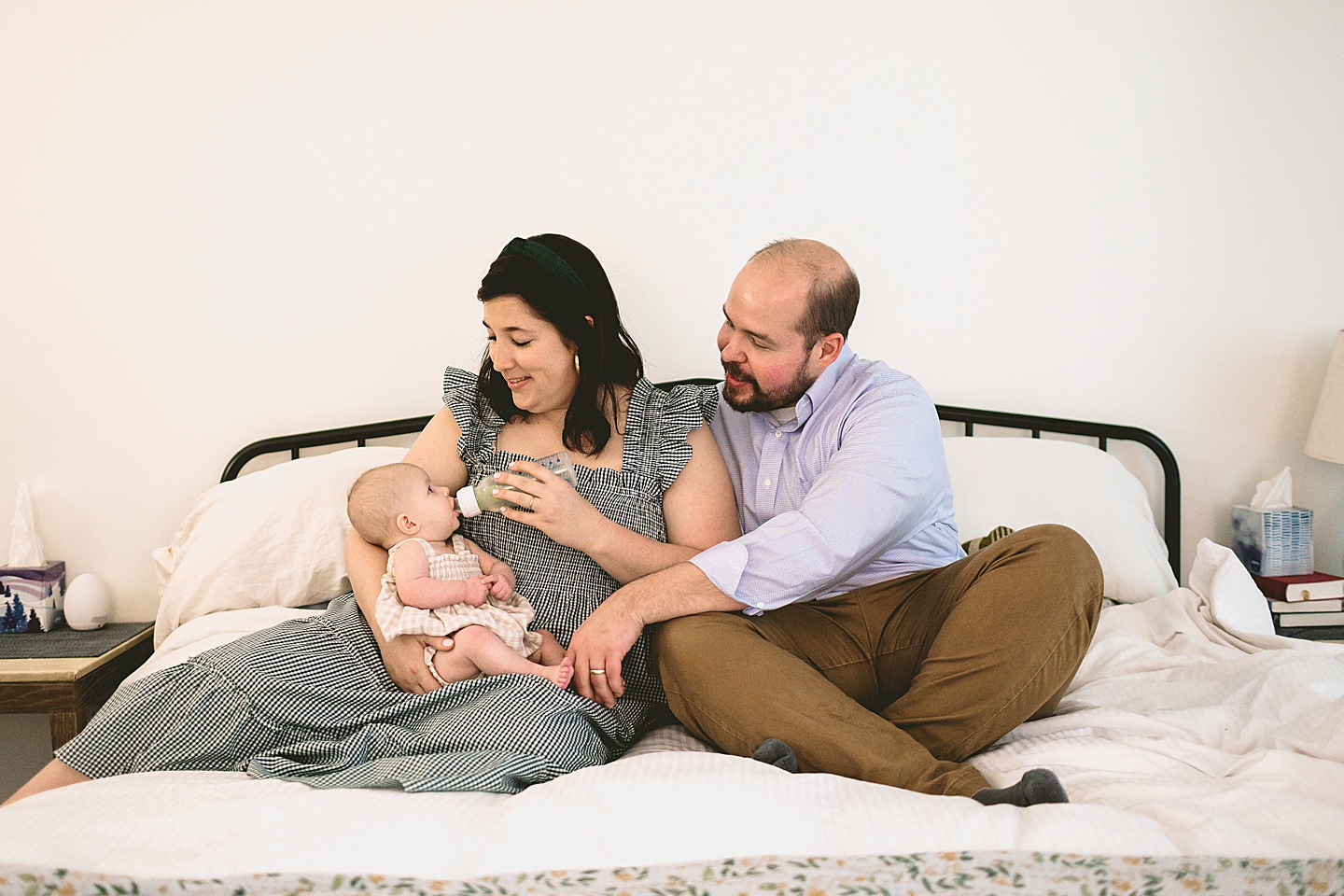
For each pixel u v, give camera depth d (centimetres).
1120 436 223
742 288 148
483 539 150
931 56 222
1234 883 79
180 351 215
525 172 219
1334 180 226
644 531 148
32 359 213
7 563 215
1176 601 179
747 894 80
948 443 209
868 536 136
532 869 83
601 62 219
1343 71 224
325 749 117
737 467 164
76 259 212
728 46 220
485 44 217
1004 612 122
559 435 153
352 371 218
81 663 181
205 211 214
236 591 183
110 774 121
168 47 211
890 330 226
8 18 208
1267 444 231
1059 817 85
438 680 132
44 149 210
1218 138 225
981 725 120
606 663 129
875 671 148
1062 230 226
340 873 81
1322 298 228
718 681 122
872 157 223
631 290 222
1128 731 125
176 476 217
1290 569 217
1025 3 221
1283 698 132
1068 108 224
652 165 221
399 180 217
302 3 213
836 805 91
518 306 140
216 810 91
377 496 143
